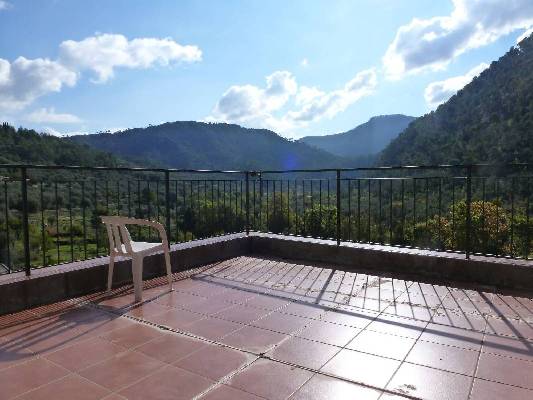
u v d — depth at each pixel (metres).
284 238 4.78
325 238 4.70
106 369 1.99
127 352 2.20
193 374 1.94
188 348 2.25
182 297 3.21
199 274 3.94
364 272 3.98
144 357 2.13
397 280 3.67
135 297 3.13
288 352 2.19
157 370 1.98
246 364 2.04
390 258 4.00
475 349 2.21
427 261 3.77
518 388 1.79
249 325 2.60
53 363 2.06
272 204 5.20
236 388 1.80
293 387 1.81
